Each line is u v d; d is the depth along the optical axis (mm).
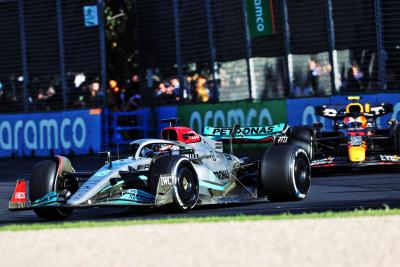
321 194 46000
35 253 26875
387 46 73625
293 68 77875
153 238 28609
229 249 25891
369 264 22906
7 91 92438
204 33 82875
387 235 27188
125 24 113438
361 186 49312
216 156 43281
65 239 29484
